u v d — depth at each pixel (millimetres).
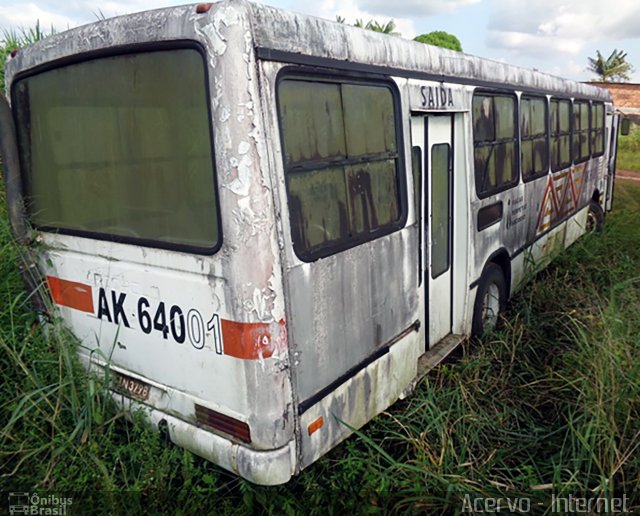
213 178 2562
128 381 3268
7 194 3576
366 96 3168
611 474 2898
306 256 2746
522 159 5742
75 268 3396
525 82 5664
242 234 2496
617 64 39688
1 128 3480
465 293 4707
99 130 3066
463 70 4371
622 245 7449
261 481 2688
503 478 3240
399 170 3479
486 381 4266
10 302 3764
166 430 3059
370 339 3271
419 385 4086
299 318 2727
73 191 3318
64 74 3189
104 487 2969
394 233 3420
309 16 2773
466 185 4527
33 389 3381
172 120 2697
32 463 3219
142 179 2898
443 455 3314
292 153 2662
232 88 2408
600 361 3518
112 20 2852
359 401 3230
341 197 2992
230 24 2387
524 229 5934
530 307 5289
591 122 8234
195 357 2838
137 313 3080
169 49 2625
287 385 2684
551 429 3697
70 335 3527
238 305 2566
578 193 7836
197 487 3059
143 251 2949
